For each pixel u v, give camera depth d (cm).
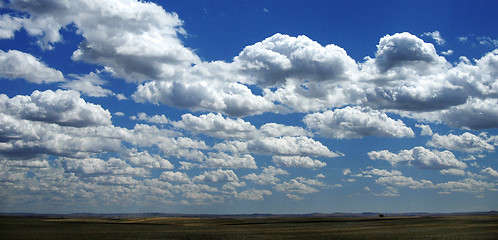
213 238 9081
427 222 14400
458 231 9888
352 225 13975
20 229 12156
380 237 8756
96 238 9031
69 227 13475
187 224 16538
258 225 15062
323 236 9325
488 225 11875
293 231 11250
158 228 13212
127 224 16312
